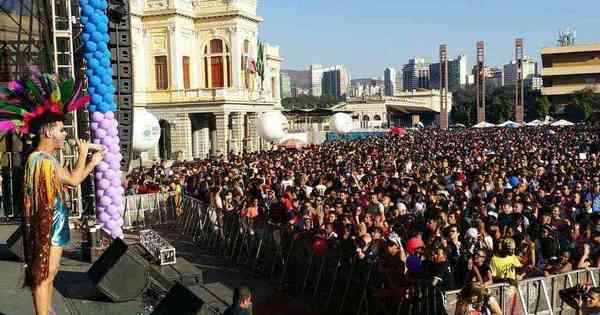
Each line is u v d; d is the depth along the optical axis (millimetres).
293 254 15219
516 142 50625
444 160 30875
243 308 7902
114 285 8023
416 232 13180
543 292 10727
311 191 19828
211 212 20078
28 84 4578
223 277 16484
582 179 21734
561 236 13164
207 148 64125
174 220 23984
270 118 42719
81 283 9078
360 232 13203
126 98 16906
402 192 18734
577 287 7246
